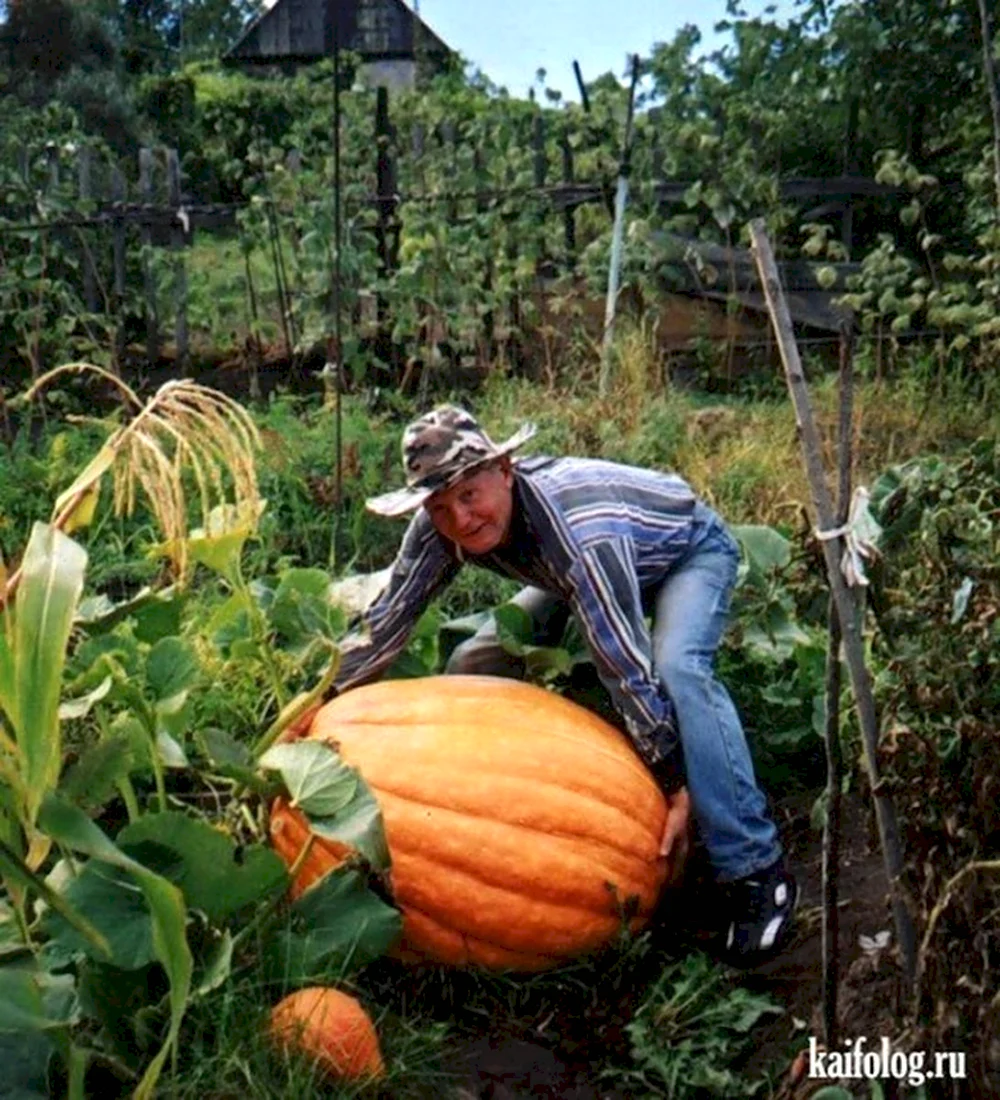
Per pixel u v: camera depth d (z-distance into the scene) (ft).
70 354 29.04
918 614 10.12
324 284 28.40
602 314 31.45
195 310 31.68
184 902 10.55
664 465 24.43
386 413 26.73
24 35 74.49
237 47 78.33
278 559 20.70
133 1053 10.78
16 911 10.85
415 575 13.61
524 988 12.39
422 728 12.40
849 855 13.93
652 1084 11.48
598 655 12.82
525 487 12.87
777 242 31.99
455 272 29.12
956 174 32.55
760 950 12.60
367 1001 12.16
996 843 9.94
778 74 32.63
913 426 27.17
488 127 33.09
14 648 10.44
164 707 12.07
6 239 29.76
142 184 31.12
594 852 12.30
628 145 29.66
